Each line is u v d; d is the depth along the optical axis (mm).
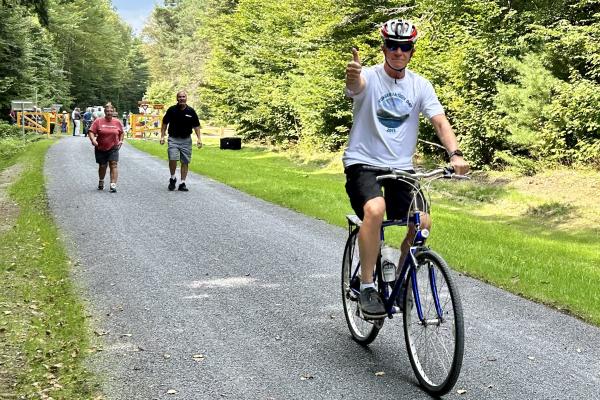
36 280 7191
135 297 6691
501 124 19094
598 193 15656
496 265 7891
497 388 4465
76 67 80875
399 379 4625
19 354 5000
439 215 12961
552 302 6500
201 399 4281
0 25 36938
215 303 6508
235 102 38844
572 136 18047
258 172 19922
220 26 42844
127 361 4949
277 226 10797
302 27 31172
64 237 9664
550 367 4848
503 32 19062
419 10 22047
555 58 17891
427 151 23484
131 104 114000
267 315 6137
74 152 26750
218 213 12016
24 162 22438
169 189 15141
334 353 5148
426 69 21141
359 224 5062
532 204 15828
